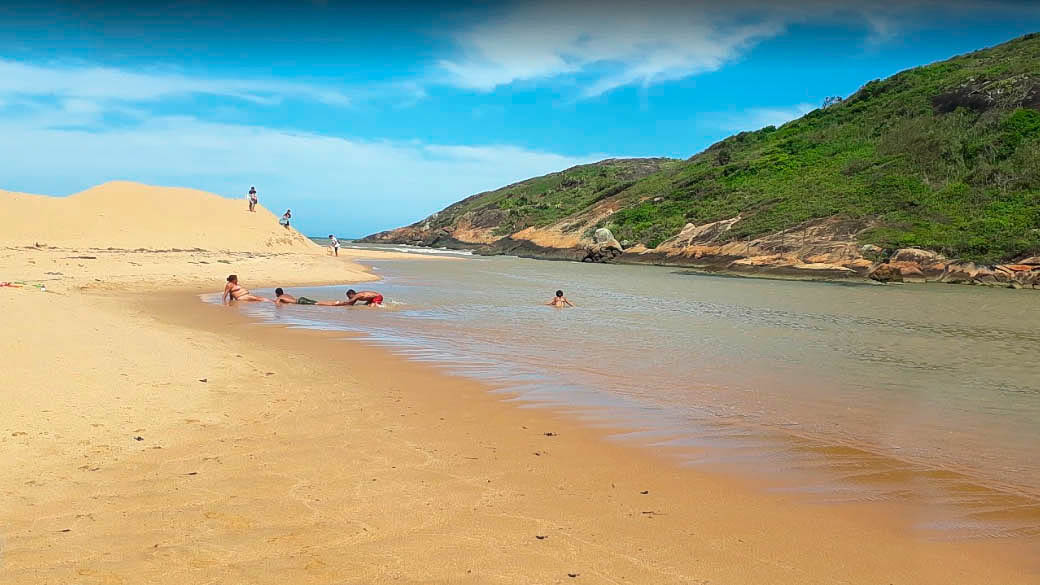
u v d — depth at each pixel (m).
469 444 6.63
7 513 4.52
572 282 34.09
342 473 5.61
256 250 43.53
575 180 119.81
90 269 25.25
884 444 7.02
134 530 4.38
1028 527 4.94
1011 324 18.77
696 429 7.49
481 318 17.77
